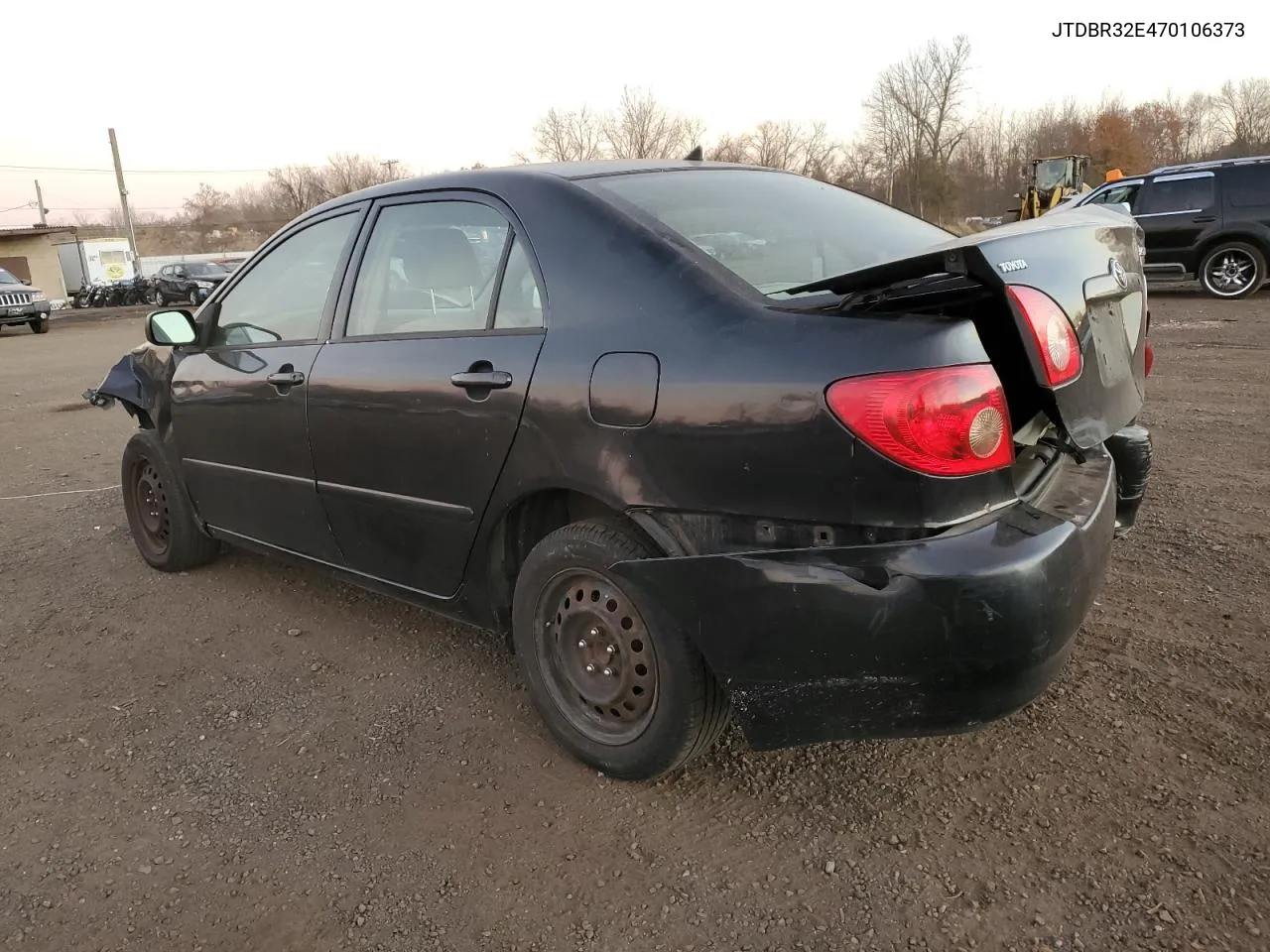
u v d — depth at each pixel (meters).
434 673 3.37
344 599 4.10
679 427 2.27
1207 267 13.12
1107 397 2.44
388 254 3.20
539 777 2.71
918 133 57.88
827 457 2.06
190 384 3.95
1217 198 12.88
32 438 8.17
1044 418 2.33
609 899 2.22
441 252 3.01
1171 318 11.47
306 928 2.18
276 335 3.66
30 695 3.33
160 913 2.24
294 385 3.37
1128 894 2.13
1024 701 2.09
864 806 2.49
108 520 5.44
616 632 2.56
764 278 2.52
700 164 3.24
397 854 2.42
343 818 2.57
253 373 3.59
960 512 2.03
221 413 3.77
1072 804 2.45
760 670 2.22
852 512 2.06
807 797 2.54
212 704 3.22
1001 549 2.00
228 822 2.57
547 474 2.57
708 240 2.59
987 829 2.38
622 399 2.38
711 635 2.27
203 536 4.38
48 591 4.32
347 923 2.19
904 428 1.98
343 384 3.16
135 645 3.71
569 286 2.59
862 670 2.10
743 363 2.19
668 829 2.46
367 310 3.23
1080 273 2.32
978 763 2.65
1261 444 5.73
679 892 2.23
